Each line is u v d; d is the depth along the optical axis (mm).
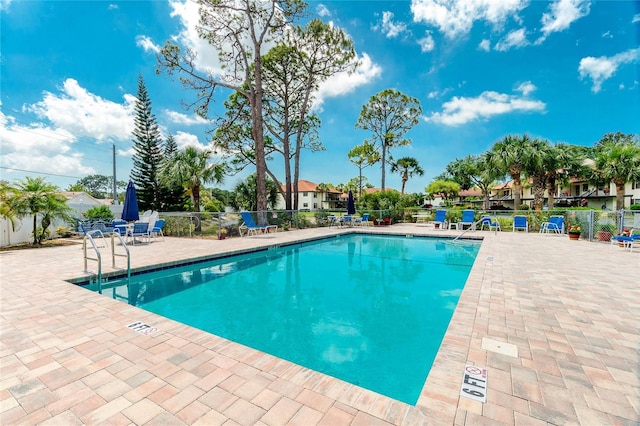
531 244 9562
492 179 20281
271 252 9875
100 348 2703
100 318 3404
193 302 5180
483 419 1806
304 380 2215
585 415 1839
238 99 18812
